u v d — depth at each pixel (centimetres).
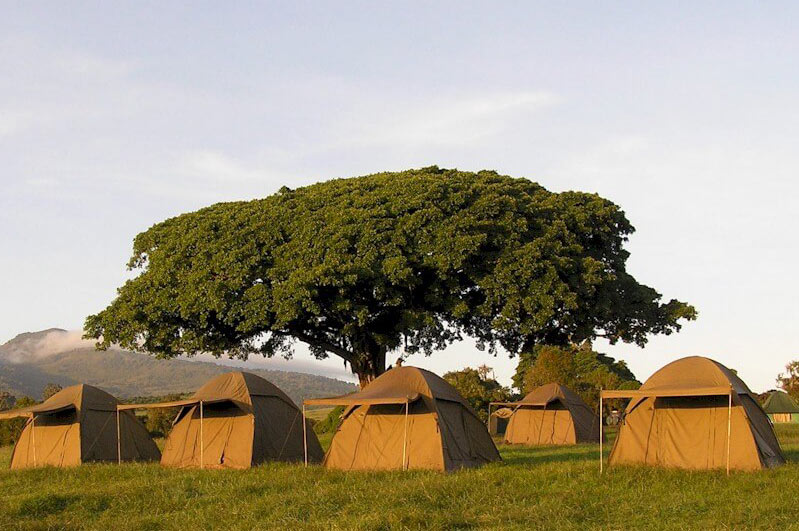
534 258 2711
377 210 2739
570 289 2775
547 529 1215
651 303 3075
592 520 1280
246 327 2617
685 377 1842
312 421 4181
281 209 2862
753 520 1241
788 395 5644
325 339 3136
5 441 4291
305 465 2022
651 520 1263
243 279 2678
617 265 3114
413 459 1914
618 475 1645
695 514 1306
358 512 1370
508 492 1495
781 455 1889
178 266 2791
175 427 2255
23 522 1358
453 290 2744
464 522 1273
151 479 1808
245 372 2255
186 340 2784
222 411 2189
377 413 2008
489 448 2089
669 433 1855
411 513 1303
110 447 2441
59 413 2464
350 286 2648
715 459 1780
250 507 1438
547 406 3272
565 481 1612
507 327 2741
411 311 2744
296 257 2677
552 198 3020
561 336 3158
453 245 2655
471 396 4809
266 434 2147
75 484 1842
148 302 2769
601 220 3044
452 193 2848
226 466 2094
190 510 1450
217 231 2844
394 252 2647
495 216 2828
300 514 1391
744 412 1783
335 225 2708
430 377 2028
